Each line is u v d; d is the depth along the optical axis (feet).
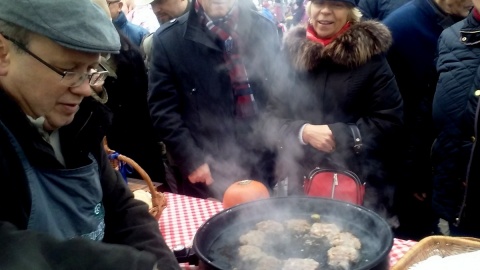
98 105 3.34
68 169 3.00
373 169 6.61
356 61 6.24
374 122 6.38
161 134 7.12
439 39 6.12
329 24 6.38
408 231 7.61
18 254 1.63
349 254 3.57
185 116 7.20
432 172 6.81
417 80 7.03
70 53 2.62
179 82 7.07
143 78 8.24
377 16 8.37
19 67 2.62
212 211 5.41
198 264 3.69
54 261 1.65
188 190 7.48
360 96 6.45
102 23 2.73
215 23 6.83
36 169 2.79
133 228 3.77
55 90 2.72
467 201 5.69
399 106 6.42
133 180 6.48
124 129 8.20
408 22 6.97
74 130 3.14
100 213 3.39
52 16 2.50
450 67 5.69
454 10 6.83
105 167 3.78
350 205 4.16
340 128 6.32
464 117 5.55
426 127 7.12
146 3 11.10
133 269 1.68
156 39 7.10
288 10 24.53
